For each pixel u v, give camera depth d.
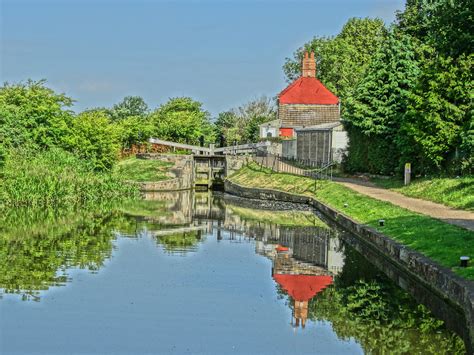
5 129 51.00
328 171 58.44
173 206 50.59
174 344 16.36
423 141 39.03
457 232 23.69
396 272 23.09
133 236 32.78
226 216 44.16
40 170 44.66
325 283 22.80
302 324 18.06
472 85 38.38
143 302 19.97
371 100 50.09
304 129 65.75
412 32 60.88
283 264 26.20
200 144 87.19
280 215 44.66
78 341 16.42
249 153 72.75
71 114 59.69
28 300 19.89
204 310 19.27
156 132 85.88
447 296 17.64
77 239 31.14
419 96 39.62
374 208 33.78
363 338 16.73
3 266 24.41
